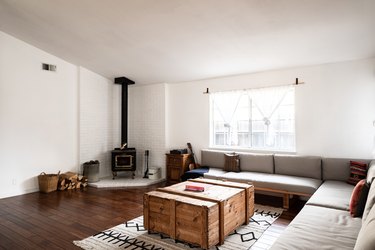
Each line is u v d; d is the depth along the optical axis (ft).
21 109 15.40
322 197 9.70
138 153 21.47
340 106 13.47
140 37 13.23
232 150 16.94
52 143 17.06
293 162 13.96
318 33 10.95
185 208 8.70
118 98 21.95
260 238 9.25
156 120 20.49
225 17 10.57
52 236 9.45
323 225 7.04
